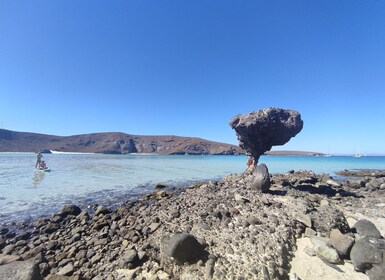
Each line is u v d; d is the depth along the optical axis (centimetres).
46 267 785
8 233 1111
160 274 733
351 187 2180
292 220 952
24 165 5053
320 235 886
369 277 677
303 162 8212
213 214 1066
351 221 1124
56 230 1147
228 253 762
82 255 857
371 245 734
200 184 2119
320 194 1630
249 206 1125
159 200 1605
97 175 3434
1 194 1948
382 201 1513
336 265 732
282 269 698
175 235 767
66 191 2122
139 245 908
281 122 2023
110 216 1288
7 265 602
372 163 8006
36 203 1666
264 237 831
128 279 712
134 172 3966
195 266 710
